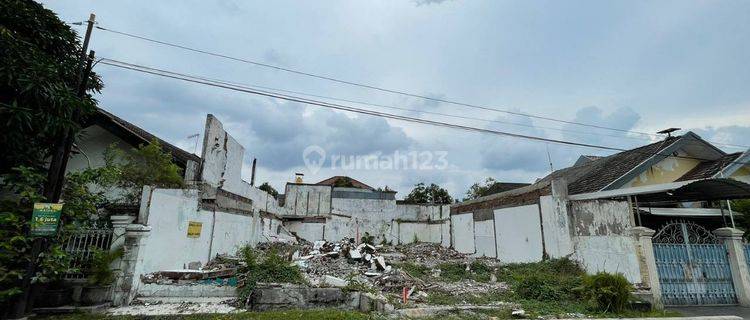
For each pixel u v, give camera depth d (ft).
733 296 34.09
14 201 24.30
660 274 33.71
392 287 34.94
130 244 28.60
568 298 31.07
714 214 45.37
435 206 102.68
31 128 23.58
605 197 38.99
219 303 28.63
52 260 23.45
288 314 24.72
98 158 41.39
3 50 21.86
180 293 29.84
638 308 29.43
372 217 95.61
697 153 45.80
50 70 23.27
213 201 42.73
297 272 32.12
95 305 26.84
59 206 23.35
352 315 24.67
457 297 32.17
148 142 41.37
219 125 48.06
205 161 43.42
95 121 40.78
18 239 22.04
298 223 84.17
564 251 40.40
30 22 24.54
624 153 50.49
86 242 28.66
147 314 24.94
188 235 35.78
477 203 64.64
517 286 33.91
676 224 35.78
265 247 57.52
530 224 47.34
